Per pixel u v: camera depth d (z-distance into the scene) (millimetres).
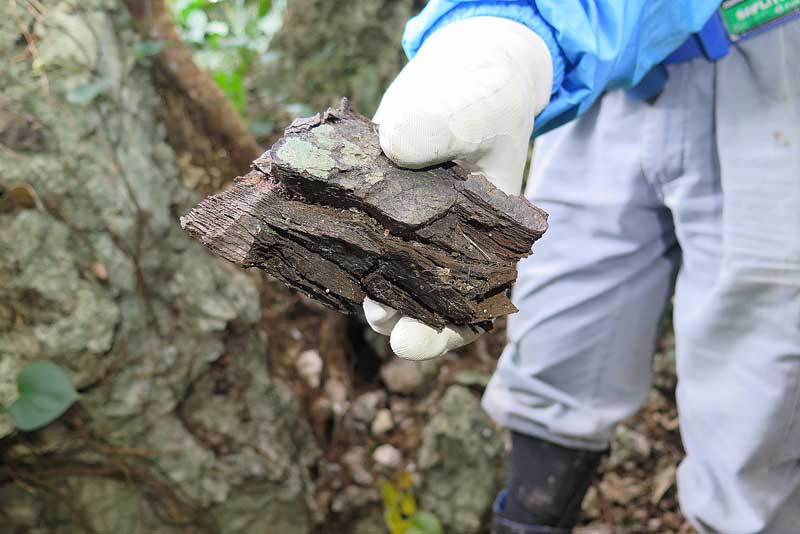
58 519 1119
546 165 981
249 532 1219
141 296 1112
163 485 1146
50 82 1032
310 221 535
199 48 1597
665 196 875
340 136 566
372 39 1672
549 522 1063
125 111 1150
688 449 916
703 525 902
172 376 1137
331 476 1360
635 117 878
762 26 734
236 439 1208
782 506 867
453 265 542
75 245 1040
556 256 969
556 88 646
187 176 1281
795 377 795
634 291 955
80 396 1059
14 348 1006
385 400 1477
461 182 551
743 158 777
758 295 795
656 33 695
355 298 555
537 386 1001
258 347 1264
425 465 1337
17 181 996
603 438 1017
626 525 1348
